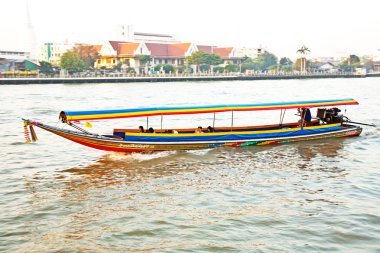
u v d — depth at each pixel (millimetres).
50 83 96250
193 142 22281
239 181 17609
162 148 21812
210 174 18609
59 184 17297
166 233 12680
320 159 21359
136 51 134125
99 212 14250
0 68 120125
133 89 81375
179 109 22391
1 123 34312
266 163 20500
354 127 27078
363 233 12609
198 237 12422
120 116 20703
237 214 14055
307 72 166500
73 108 45906
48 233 12664
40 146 24828
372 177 18203
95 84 99312
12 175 18656
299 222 13406
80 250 11648
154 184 17203
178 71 138750
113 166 19875
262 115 41844
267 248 11773
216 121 37500
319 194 15984
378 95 69125
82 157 21875
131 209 14508
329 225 13164
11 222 13422
